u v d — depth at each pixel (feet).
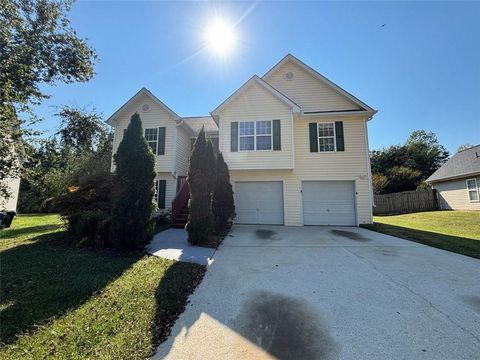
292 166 36.94
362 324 10.20
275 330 9.80
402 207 69.36
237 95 39.24
